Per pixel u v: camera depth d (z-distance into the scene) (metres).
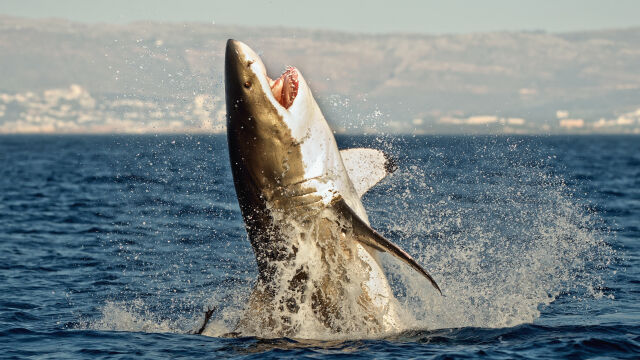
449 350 17.28
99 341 19.16
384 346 17.69
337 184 18.69
